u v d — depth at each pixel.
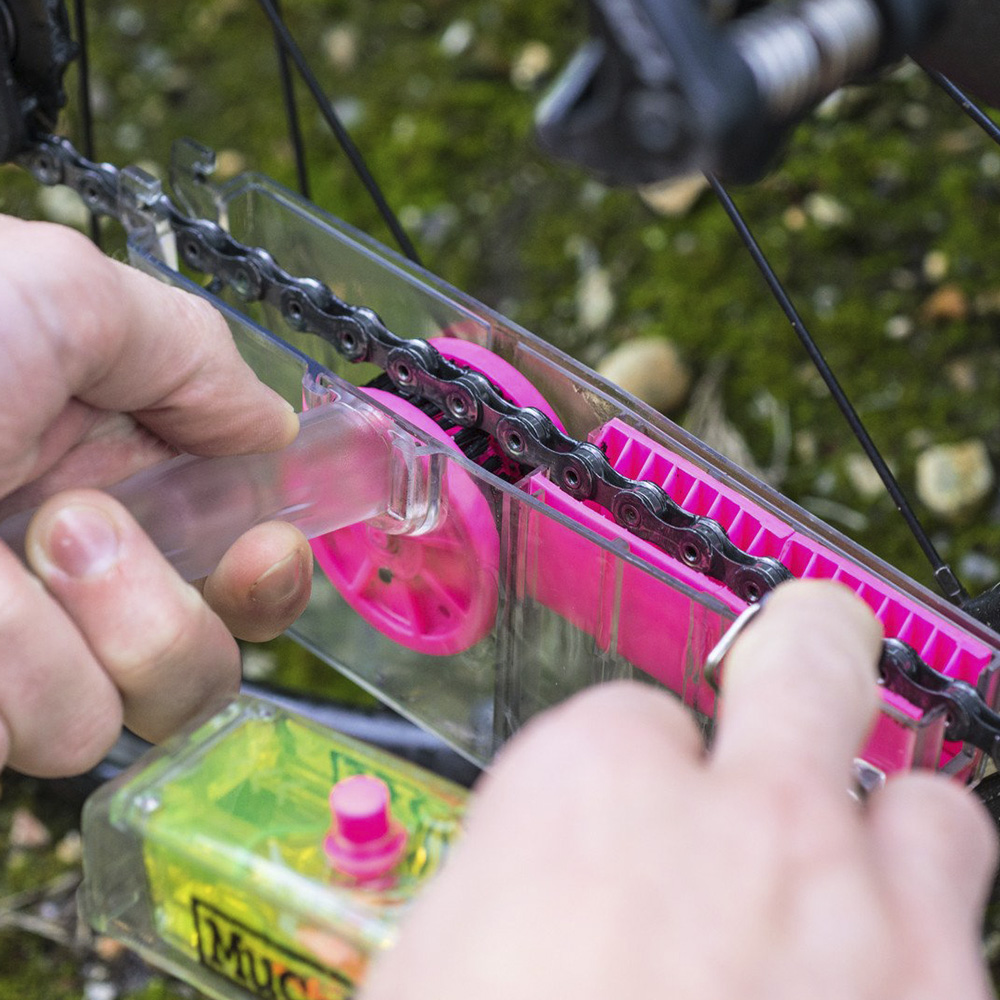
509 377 1.21
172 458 1.02
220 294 1.38
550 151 0.57
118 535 0.80
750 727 0.55
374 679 1.34
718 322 2.28
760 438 2.15
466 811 0.74
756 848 0.49
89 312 0.84
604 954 0.46
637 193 2.45
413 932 0.51
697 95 0.52
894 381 2.19
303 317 1.27
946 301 2.25
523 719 1.18
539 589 1.10
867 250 2.35
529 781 0.53
